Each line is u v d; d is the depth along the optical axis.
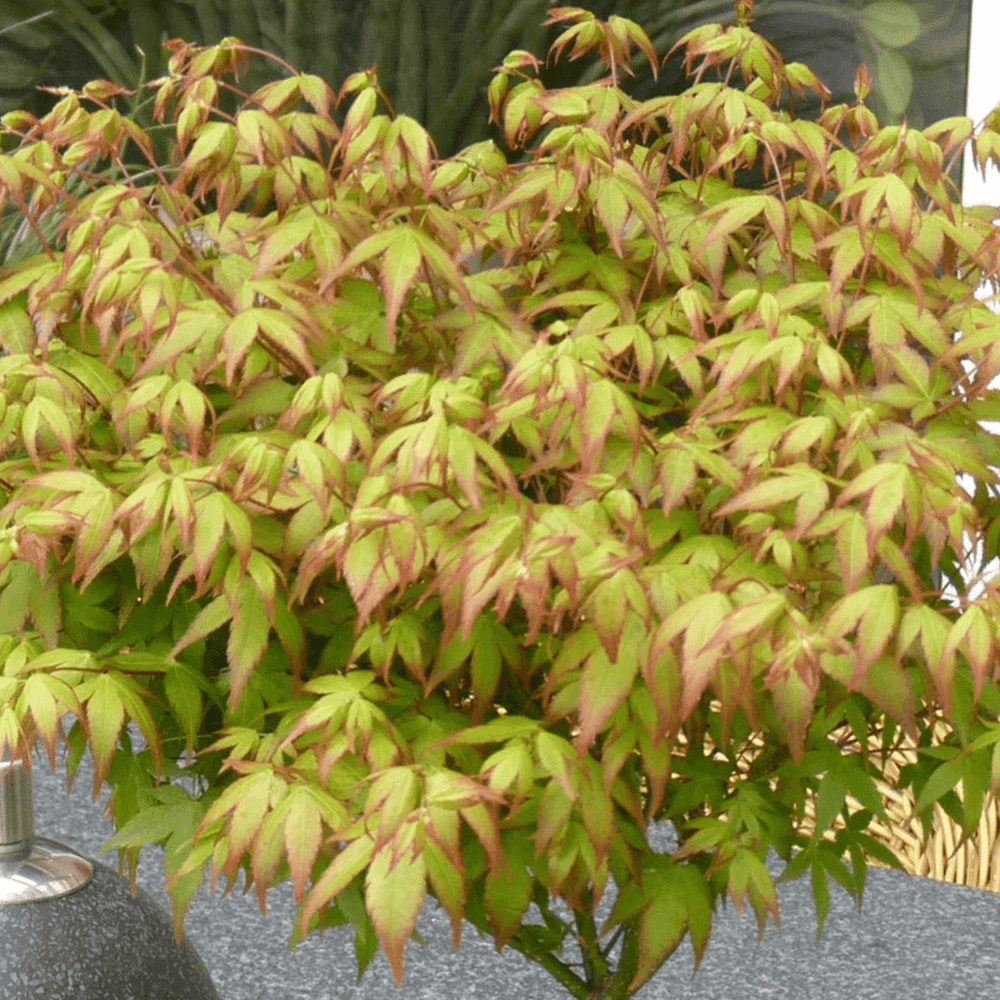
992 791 0.87
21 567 0.89
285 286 0.90
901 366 0.91
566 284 0.96
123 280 0.88
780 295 0.92
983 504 0.95
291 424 0.87
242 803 0.84
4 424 0.89
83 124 0.96
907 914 1.92
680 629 0.81
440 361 0.97
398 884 0.80
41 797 2.23
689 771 0.93
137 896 1.00
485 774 0.85
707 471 0.91
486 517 0.85
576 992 1.02
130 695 0.87
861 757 0.93
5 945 0.95
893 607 0.82
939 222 0.95
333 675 0.87
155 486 0.84
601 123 0.95
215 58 0.97
